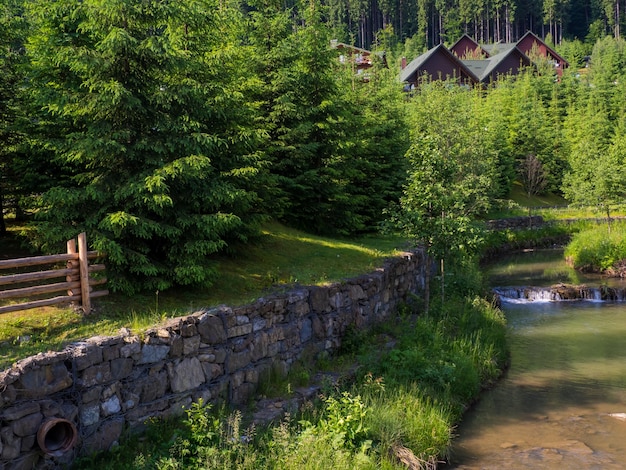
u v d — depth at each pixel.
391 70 33.25
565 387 12.66
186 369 8.25
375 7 110.06
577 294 22.80
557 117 62.06
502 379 13.23
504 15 114.19
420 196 15.05
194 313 8.73
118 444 7.21
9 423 6.11
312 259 14.34
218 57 11.14
